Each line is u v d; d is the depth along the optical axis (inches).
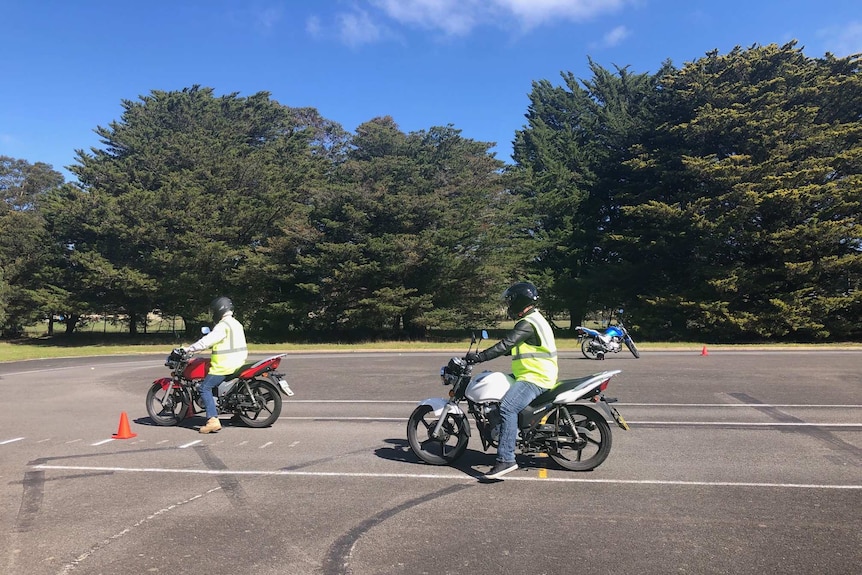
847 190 1295.5
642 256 1646.2
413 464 269.6
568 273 1792.6
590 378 250.4
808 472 251.9
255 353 1040.2
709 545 177.0
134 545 180.1
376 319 1540.4
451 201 1567.4
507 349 248.5
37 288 1705.2
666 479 243.0
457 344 1310.3
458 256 1539.1
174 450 297.3
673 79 1577.3
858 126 1364.4
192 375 345.1
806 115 1370.6
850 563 165.0
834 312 1376.7
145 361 859.4
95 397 484.7
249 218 1606.8
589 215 1841.8
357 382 564.1
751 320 1357.0
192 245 1496.1
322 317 1590.8
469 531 189.3
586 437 255.6
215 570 163.3
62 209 1582.2
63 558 171.2
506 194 1691.7
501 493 227.1
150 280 1501.0
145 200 1483.8
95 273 1498.5
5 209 2202.3
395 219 1508.4
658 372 610.9
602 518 199.6
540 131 2017.7
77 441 318.7
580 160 1903.3
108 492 230.7
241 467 265.6
